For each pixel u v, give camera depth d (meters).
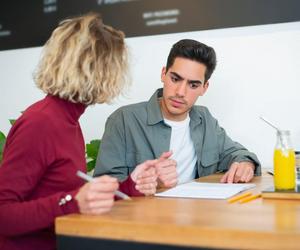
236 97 2.50
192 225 0.90
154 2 2.57
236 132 2.52
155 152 1.96
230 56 2.49
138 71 2.68
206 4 2.48
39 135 1.15
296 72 2.38
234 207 1.13
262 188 1.51
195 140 2.10
